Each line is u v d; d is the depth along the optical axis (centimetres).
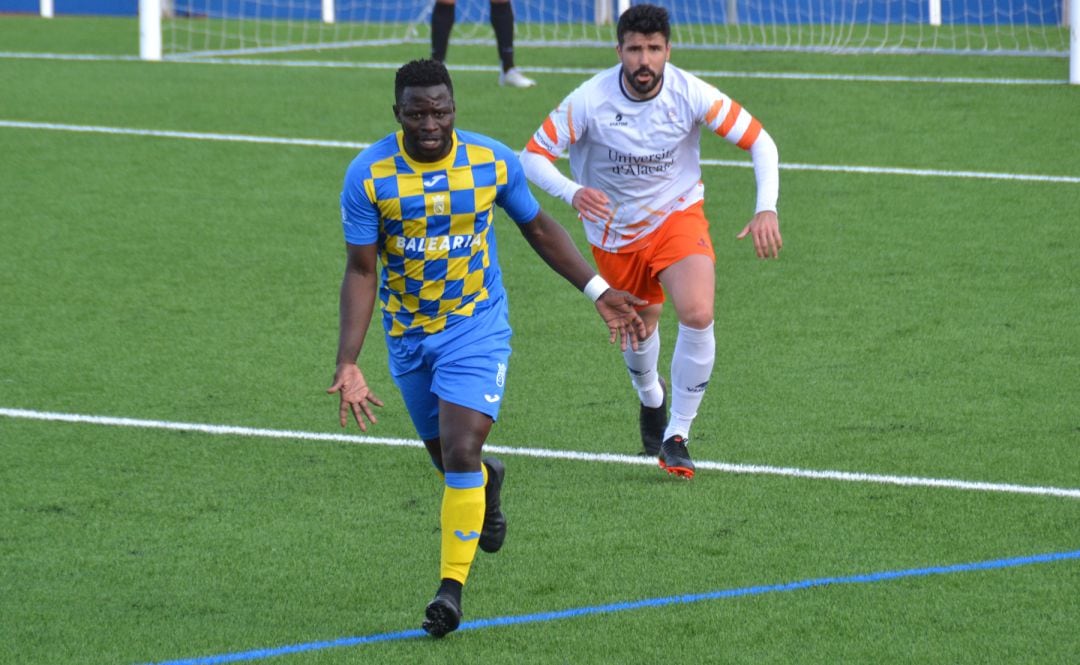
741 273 3048
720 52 5859
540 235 1652
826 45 5981
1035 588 1650
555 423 2270
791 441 2159
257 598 1672
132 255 3241
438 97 1514
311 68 5578
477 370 1597
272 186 3794
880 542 1792
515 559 1764
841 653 1507
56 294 2977
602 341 2672
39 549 1811
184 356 2611
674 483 2012
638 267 2088
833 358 2534
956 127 4225
